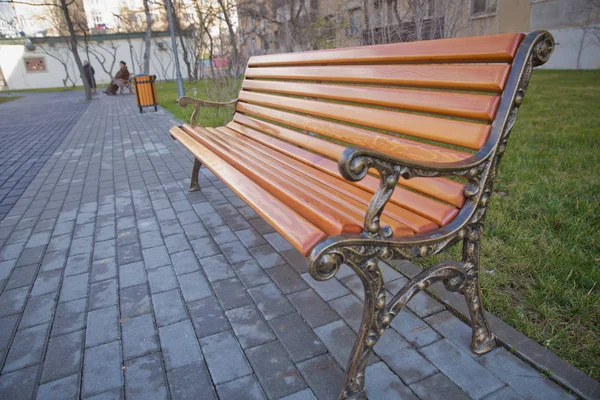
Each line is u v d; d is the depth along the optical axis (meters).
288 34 9.26
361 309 2.08
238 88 7.66
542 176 3.62
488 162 1.48
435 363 1.69
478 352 1.72
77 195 4.16
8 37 36.72
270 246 2.80
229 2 16.03
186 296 2.27
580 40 15.01
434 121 1.70
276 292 2.26
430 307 2.04
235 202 3.68
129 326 2.04
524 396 1.51
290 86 2.84
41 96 24.42
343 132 2.25
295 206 1.56
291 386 1.62
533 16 15.66
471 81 1.55
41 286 2.46
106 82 37.81
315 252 1.21
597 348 1.69
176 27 24.66
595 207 2.86
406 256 1.40
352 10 6.34
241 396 1.59
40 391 1.67
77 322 2.10
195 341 1.91
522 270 2.26
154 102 11.48
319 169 2.25
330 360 1.75
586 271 2.15
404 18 5.05
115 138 7.46
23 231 3.29
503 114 1.46
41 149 6.89
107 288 2.40
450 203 1.58
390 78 1.94
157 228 3.21
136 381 1.69
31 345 1.94
